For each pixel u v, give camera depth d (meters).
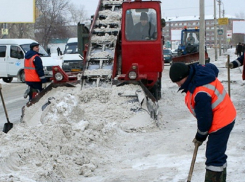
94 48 11.96
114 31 12.24
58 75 10.48
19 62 23.61
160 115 11.16
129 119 9.50
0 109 14.32
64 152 6.94
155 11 11.85
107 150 7.79
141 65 11.80
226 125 4.85
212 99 4.83
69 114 8.85
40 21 53.75
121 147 8.00
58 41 56.47
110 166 6.87
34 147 6.61
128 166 6.84
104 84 10.64
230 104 4.96
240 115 10.94
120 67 12.07
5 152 6.16
